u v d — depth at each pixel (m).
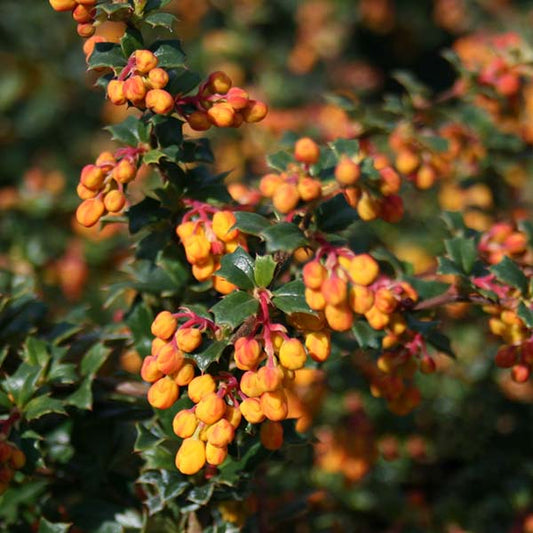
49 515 0.49
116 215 0.47
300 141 0.41
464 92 0.57
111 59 0.43
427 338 0.47
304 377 0.53
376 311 0.42
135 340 0.48
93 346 0.47
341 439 0.59
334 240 0.42
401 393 0.47
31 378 0.45
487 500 0.60
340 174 0.41
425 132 0.56
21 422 0.45
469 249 0.46
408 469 0.63
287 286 0.41
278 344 0.41
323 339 0.41
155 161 0.43
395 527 0.58
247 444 0.45
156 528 0.52
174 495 0.44
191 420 0.41
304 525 0.56
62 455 0.48
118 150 0.44
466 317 0.62
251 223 0.42
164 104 0.42
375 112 0.55
